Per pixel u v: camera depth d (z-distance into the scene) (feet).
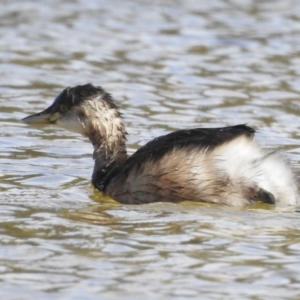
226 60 75.51
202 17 90.74
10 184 44.91
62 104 46.98
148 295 30.71
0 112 59.72
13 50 75.77
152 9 93.35
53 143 53.67
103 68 71.87
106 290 31.07
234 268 33.45
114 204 41.83
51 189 44.32
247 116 60.64
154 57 75.72
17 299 30.19
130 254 34.63
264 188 40.68
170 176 41.34
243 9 95.14
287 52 78.43
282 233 37.52
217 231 37.63
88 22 86.69
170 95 65.16
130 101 63.21
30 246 35.27
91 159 50.65
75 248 35.17
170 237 36.76
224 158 40.91
